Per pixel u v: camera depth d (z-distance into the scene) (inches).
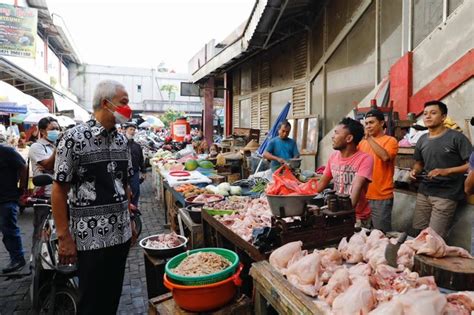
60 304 119.2
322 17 259.6
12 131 461.7
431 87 161.8
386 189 131.0
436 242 64.7
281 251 73.9
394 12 193.9
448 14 159.3
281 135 204.8
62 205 87.4
